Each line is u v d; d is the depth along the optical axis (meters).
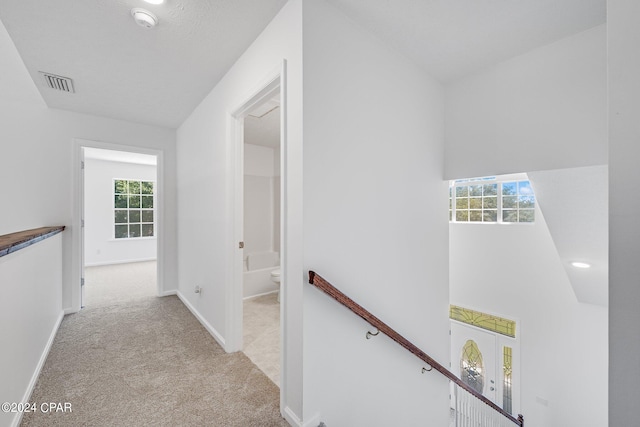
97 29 1.71
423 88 2.16
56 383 1.79
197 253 2.96
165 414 1.53
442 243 2.36
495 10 1.54
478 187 4.28
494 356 4.04
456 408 4.13
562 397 3.52
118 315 3.01
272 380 1.86
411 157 2.04
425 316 2.18
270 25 1.64
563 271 3.52
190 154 3.22
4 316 1.31
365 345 1.63
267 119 3.26
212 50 1.94
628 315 0.61
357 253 1.64
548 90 1.85
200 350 2.26
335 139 1.51
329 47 1.48
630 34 0.62
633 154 0.61
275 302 3.78
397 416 1.86
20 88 2.59
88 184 6.03
